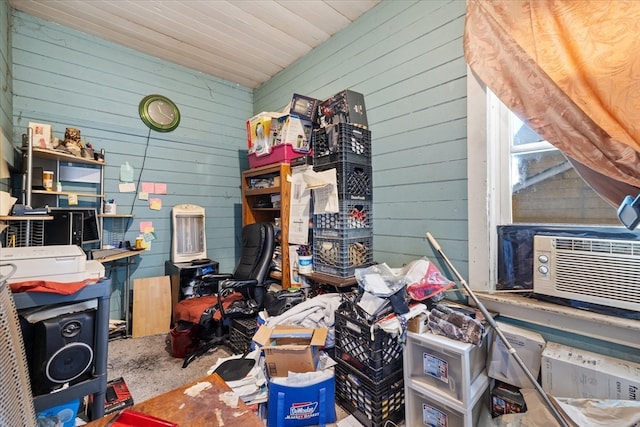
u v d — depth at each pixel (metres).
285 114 2.59
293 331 1.67
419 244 1.98
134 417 0.73
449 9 1.81
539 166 1.54
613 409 1.03
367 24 2.35
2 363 0.67
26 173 1.96
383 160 2.21
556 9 1.25
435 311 1.47
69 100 2.57
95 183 2.69
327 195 2.14
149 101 3.00
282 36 2.70
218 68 3.30
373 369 1.48
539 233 1.49
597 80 1.12
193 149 3.31
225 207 3.56
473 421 1.33
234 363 1.63
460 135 1.77
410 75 2.03
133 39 2.75
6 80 2.10
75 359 1.09
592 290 1.26
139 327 2.71
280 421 1.42
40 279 1.08
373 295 1.55
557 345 1.36
